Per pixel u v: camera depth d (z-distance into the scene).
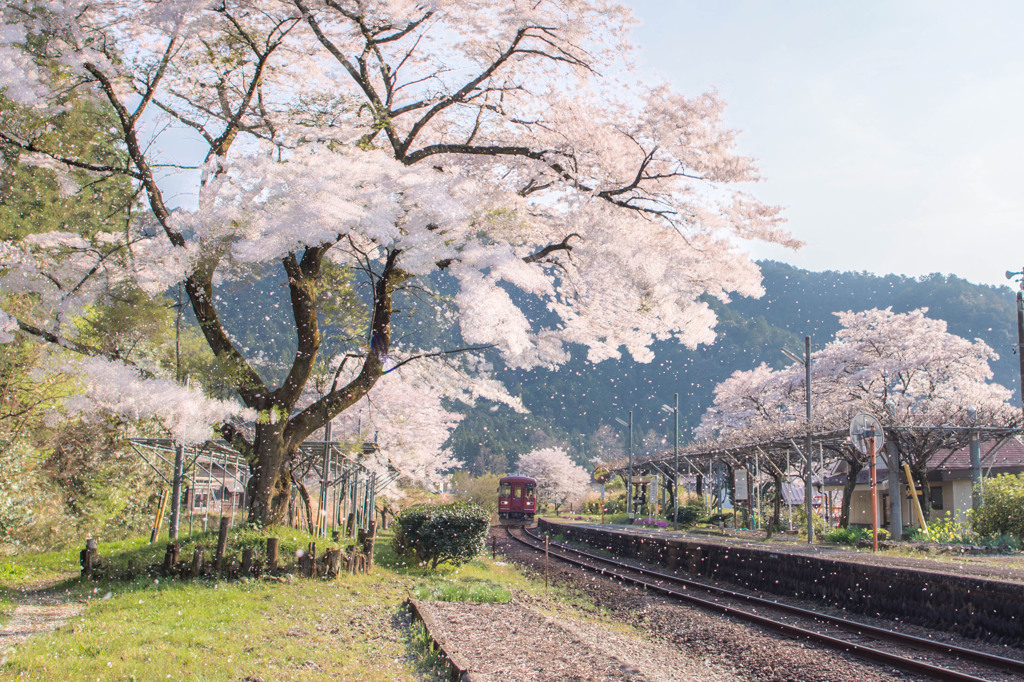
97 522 16.00
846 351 33.41
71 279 10.85
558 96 13.38
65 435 15.62
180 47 11.72
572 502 68.06
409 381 14.12
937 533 19.78
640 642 8.42
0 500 12.62
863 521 35.16
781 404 38.22
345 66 12.70
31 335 10.88
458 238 11.74
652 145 12.93
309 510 15.82
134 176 11.36
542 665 6.21
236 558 10.84
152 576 10.43
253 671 5.64
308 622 7.84
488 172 14.01
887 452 22.39
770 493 41.78
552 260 14.24
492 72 13.07
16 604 8.41
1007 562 12.87
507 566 17.89
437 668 5.96
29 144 10.76
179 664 5.63
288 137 12.66
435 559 14.28
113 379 10.79
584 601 11.89
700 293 14.06
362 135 12.92
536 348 13.59
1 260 10.12
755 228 13.31
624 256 12.55
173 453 17.36
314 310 12.51
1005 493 18.09
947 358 30.72
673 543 18.02
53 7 10.02
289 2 11.52
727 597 12.25
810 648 7.87
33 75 10.12
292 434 12.61
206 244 10.86
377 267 13.34
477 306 11.78
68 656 5.71
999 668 7.01
